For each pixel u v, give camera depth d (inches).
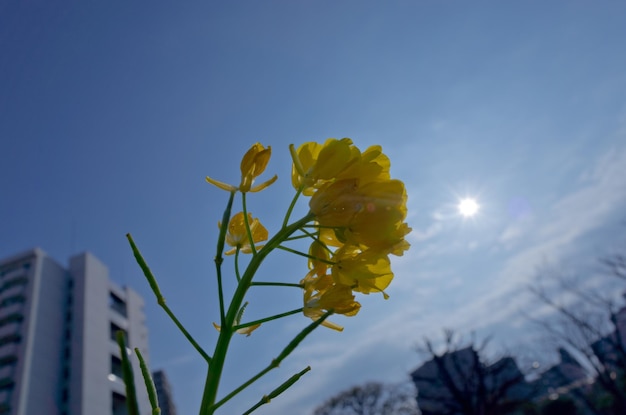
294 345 43.9
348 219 52.5
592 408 918.4
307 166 56.7
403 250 55.8
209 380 46.2
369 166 54.3
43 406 1336.1
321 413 1381.6
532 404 1033.5
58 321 1561.3
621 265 771.4
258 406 44.5
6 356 1370.6
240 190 53.9
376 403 1332.4
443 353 892.0
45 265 1640.0
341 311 53.6
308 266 59.7
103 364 1555.1
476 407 832.9
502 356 861.2
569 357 908.0
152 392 38.6
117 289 1927.9
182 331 48.6
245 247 61.4
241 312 54.7
